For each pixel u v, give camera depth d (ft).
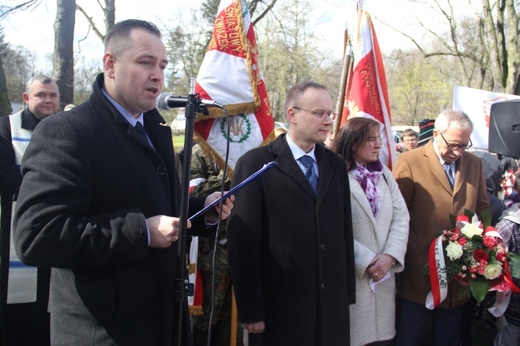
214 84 9.54
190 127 5.00
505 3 35.65
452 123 8.77
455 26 45.52
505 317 8.83
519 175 9.20
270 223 7.14
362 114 11.14
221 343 10.16
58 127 4.60
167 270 5.11
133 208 4.74
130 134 4.98
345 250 7.44
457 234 8.23
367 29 11.40
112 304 4.74
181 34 33.24
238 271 7.06
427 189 9.14
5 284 8.54
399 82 89.97
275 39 60.49
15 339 8.68
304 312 6.93
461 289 8.58
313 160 7.60
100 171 4.75
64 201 4.42
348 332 7.20
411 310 9.17
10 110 21.79
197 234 6.12
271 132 9.90
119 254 4.50
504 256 7.88
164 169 5.24
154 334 5.01
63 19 17.88
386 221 8.48
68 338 4.79
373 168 8.75
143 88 4.96
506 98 17.31
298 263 6.98
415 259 9.07
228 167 9.55
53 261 4.33
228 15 10.00
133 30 4.95
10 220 8.52
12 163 8.77
